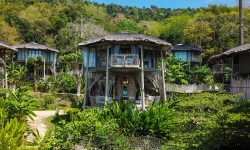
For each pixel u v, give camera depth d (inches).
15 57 2331.4
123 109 844.6
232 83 1255.5
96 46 1326.3
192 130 556.7
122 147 584.4
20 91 730.8
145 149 601.6
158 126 732.0
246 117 510.6
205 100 623.8
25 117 720.3
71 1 4284.0
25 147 436.1
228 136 539.8
